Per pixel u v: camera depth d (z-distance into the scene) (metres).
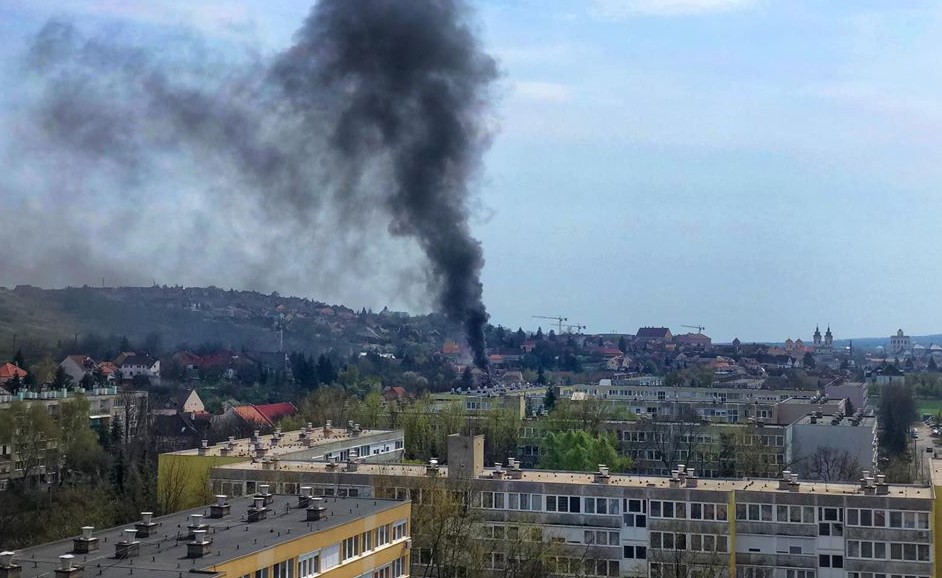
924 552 115.38
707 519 119.94
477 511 120.69
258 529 85.25
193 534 80.94
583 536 122.56
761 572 118.75
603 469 126.81
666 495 120.81
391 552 96.00
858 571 116.69
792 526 118.38
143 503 136.38
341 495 123.56
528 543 115.25
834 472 195.38
